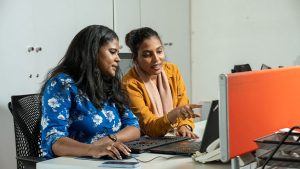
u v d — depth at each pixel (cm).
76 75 184
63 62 190
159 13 384
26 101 205
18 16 254
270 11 394
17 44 254
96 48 186
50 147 165
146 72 237
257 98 108
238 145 102
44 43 271
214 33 423
